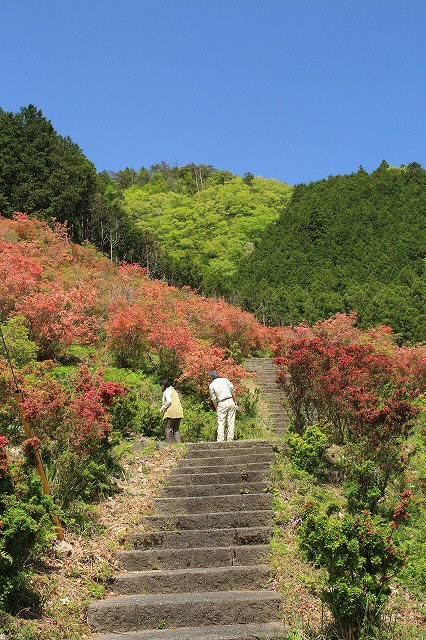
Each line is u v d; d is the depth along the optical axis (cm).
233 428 1007
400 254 6412
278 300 4688
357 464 677
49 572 492
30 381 688
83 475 623
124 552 550
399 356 1317
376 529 433
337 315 1825
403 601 511
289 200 9569
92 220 3747
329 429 856
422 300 4581
